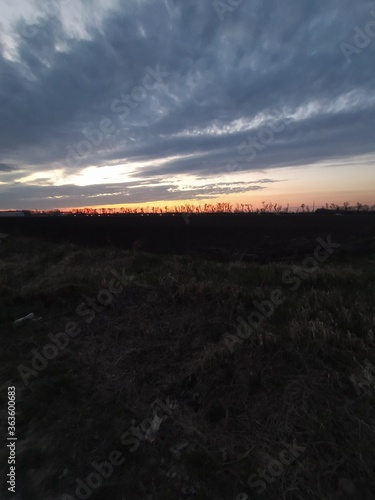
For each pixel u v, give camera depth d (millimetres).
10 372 3453
